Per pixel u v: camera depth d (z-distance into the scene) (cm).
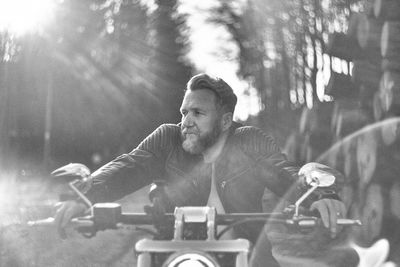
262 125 2866
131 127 3700
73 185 316
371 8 875
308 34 2417
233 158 358
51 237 891
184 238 287
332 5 2145
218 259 274
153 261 274
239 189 357
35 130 2983
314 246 761
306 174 309
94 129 3472
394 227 793
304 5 2364
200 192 359
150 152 364
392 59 832
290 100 2755
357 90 942
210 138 347
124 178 352
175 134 370
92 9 3656
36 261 768
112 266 794
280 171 351
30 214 313
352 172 882
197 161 360
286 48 2652
